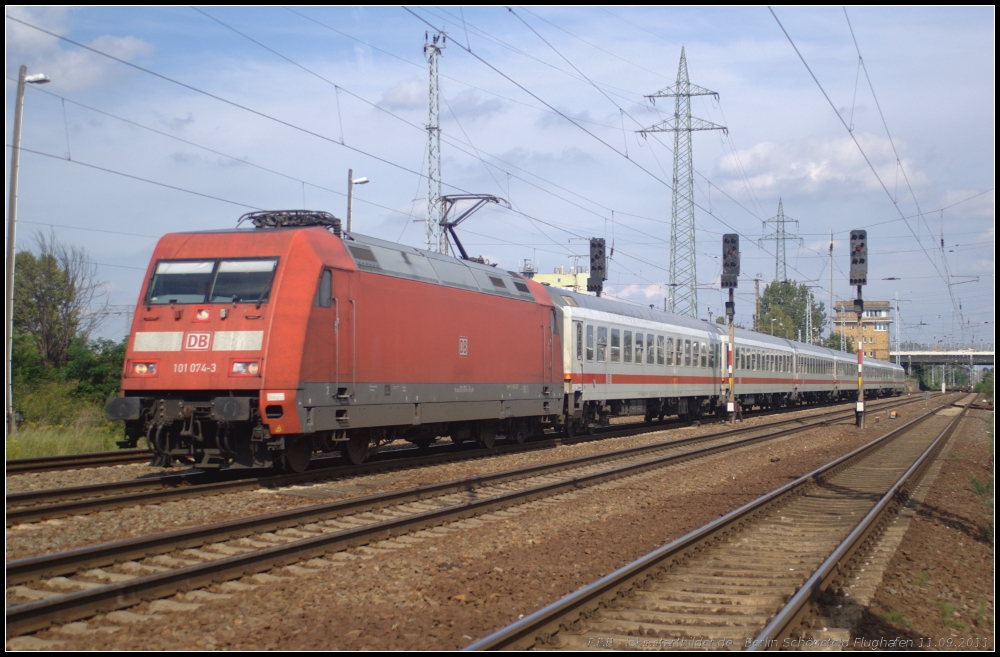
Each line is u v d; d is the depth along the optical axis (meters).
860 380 31.38
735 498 13.66
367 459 17.80
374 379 14.49
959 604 8.03
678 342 30.83
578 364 22.95
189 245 13.66
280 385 12.43
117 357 28.97
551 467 16.12
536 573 8.36
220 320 12.79
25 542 8.95
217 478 13.96
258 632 6.38
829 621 7.05
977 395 92.25
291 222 14.38
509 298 19.39
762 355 41.28
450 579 8.09
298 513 10.24
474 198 24.02
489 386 18.30
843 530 11.02
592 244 30.03
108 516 10.34
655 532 10.64
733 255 30.69
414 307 15.73
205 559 8.49
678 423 33.09
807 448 23.64
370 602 7.25
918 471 17.64
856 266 30.30
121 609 6.73
